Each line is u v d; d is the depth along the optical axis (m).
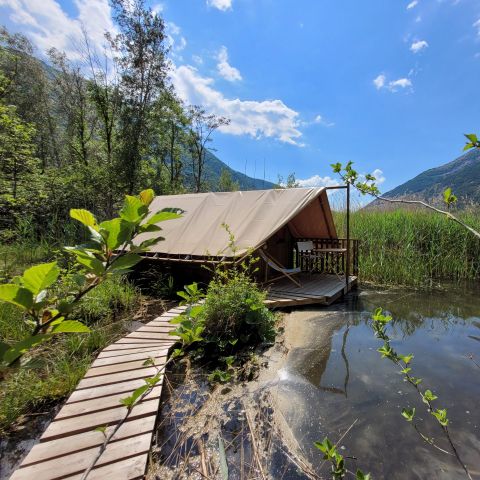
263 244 5.43
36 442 2.27
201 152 23.56
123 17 12.12
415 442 2.14
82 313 4.53
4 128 8.17
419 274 7.36
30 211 8.92
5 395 2.62
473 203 8.12
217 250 5.50
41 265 0.57
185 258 5.67
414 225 8.83
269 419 2.43
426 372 3.10
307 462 2.01
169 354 3.41
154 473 1.93
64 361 3.08
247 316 3.82
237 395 2.75
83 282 0.71
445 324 4.61
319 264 8.16
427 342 3.89
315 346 3.76
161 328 4.02
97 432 2.15
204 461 2.02
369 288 7.01
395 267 7.53
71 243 7.65
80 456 1.93
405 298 6.08
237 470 1.95
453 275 7.84
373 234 8.91
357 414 2.46
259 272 6.58
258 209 5.99
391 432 2.24
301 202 5.74
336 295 5.85
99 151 14.95
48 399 2.72
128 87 13.10
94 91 13.09
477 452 2.04
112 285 5.38
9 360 0.57
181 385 2.92
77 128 15.45
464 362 3.32
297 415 2.46
